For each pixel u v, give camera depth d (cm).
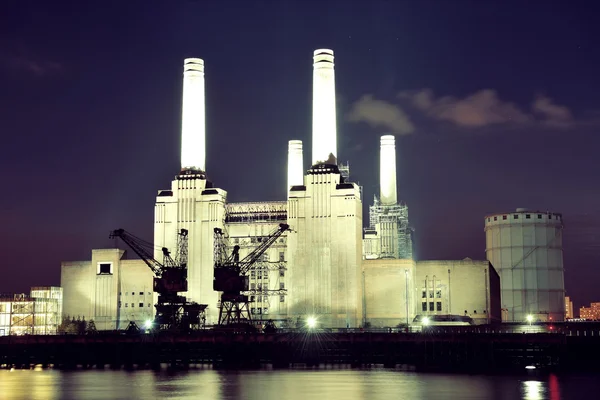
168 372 18475
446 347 19412
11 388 15400
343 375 17375
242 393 14362
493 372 17912
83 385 15838
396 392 14325
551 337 18938
